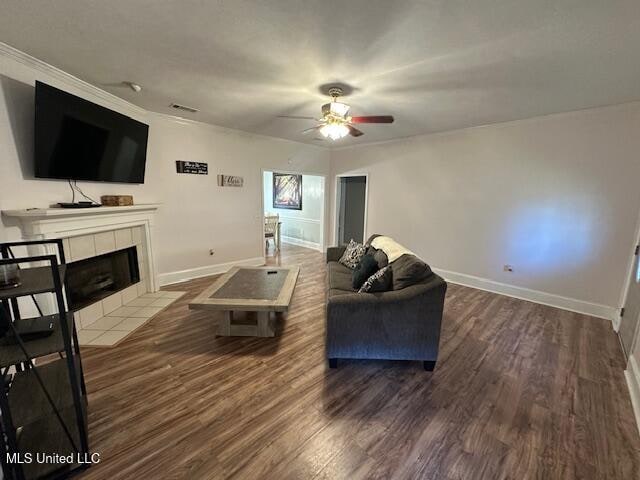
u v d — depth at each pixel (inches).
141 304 138.4
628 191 122.0
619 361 96.6
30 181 92.4
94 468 56.6
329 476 56.0
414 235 201.3
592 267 133.3
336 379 85.8
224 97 122.4
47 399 54.1
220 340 107.0
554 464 59.2
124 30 73.4
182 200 169.9
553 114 136.6
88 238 115.3
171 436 64.2
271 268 147.0
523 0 59.0
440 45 77.7
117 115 120.0
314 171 244.7
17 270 52.9
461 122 155.1
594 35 70.9
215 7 63.7
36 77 92.0
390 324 88.3
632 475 57.2
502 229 159.9
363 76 97.9
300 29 71.9
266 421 69.1
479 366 93.3
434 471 57.3
